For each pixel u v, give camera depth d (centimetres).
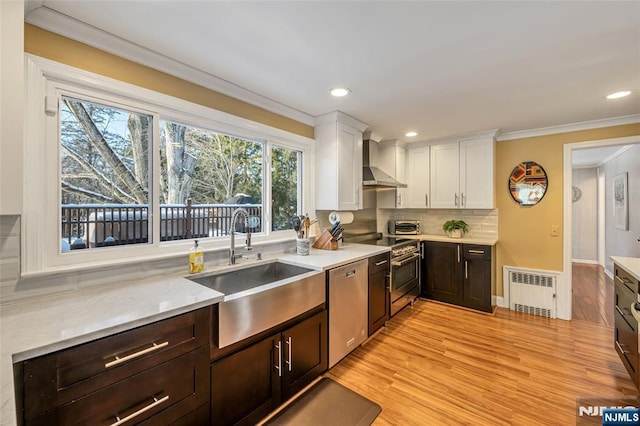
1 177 102
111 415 108
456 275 366
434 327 305
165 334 123
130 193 172
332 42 158
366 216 389
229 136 231
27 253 131
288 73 195
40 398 92
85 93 150
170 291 149
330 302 222
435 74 196
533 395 195
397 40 156
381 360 241
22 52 107
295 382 191
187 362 132
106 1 124
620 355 215
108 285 158
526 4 127
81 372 101
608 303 382
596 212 621
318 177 297
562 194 333
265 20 138
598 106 259
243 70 190
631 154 421
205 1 125
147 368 118
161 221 188
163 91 180
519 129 342
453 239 375
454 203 380
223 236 227
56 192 142
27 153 131
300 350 195
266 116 248
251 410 162
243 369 157
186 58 175
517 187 359
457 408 183
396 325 310
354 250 286
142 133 176
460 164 375
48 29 136
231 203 234
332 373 222
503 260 370
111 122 164
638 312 168
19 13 106
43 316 115
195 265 189
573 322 319
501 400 190
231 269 207
